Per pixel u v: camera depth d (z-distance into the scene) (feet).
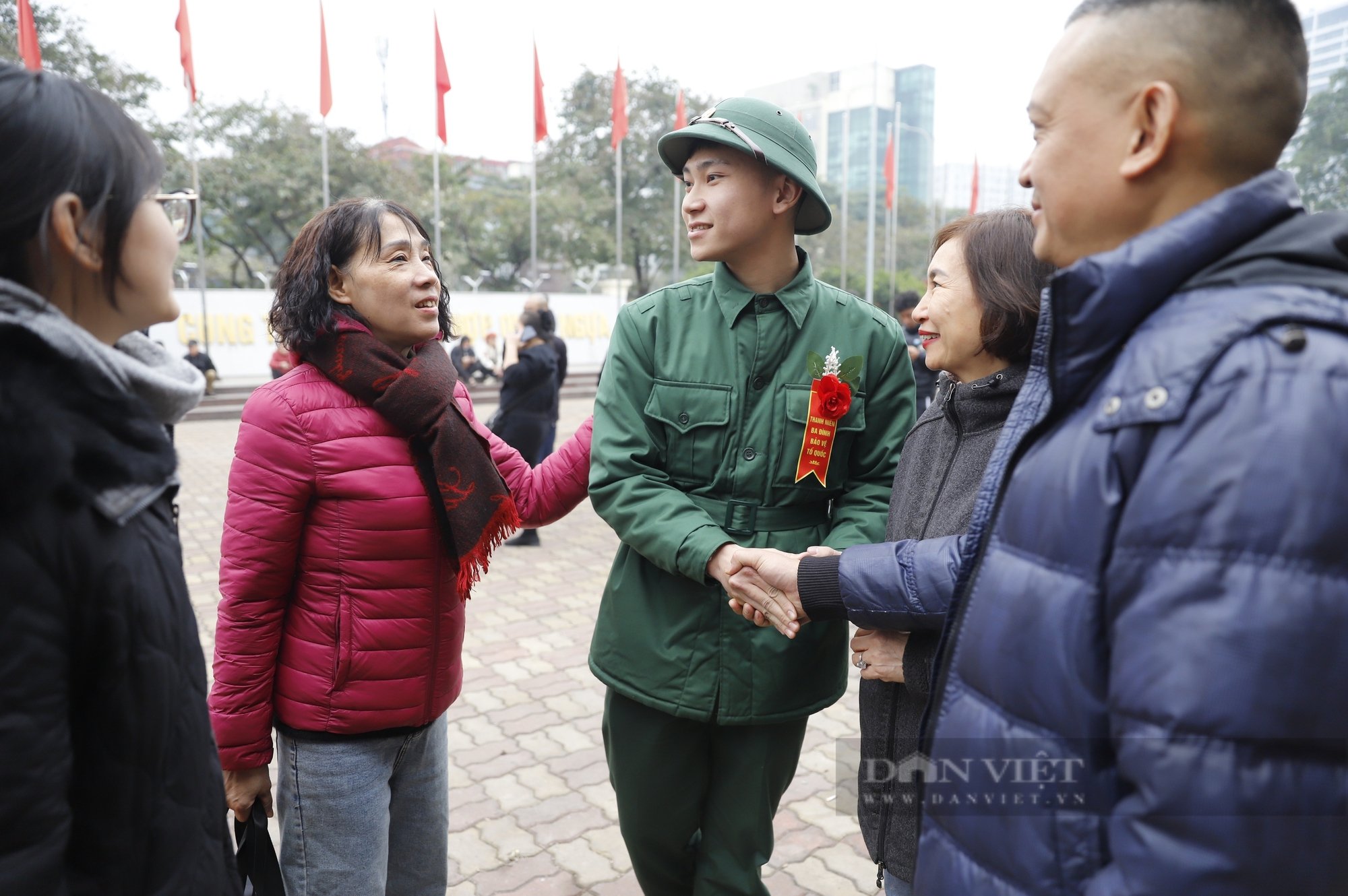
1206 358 2.41
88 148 2.77
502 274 93.56
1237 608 2.19
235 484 5.07
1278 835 2.15
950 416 4.87
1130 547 2.43
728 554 5.34
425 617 5.42
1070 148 2.88
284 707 5.28
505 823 9.04
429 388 5.25
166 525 3.08
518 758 10.40
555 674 12.91
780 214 5.81
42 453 2.52
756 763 6.02
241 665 5.08
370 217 5.27
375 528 5.18
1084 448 2.65
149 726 2.86
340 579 5.21
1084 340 2.74
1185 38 2.62
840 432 5.96
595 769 10.14
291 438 5.05
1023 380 4.52
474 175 101.91
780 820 9.12
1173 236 2.62
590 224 88.53
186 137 69.36
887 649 4.77
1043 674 2.67
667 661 5.88
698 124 5.73
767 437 5.87
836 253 125.59
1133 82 2.71
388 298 5.29
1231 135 2.65
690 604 5.87
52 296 2.87
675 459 5.97
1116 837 2.40
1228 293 2.51
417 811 5.83
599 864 8.37
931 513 4.79
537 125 62.28
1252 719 2.16
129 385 2.95
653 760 6.14
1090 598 2.57
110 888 2.85
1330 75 66.08
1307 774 2.16
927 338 4.98
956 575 4.20
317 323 5.19
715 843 6.14
